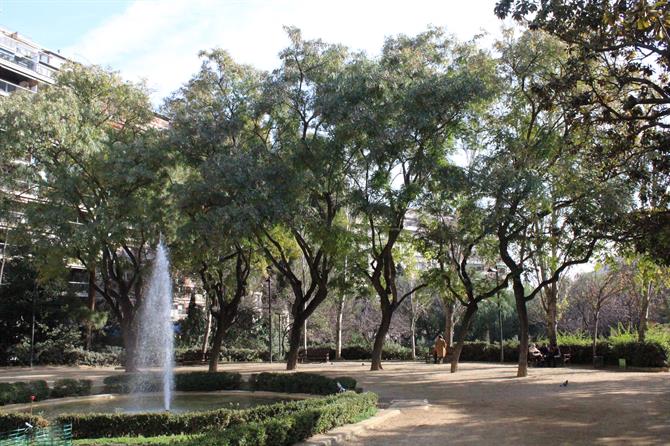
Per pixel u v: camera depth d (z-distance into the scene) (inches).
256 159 944.3
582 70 560.1
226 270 1275.8
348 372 1061.1
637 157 613.6
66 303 1529.3
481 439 429.7
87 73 1159.0
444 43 1022.4
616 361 1168.8
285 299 1862.7
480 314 2110.0
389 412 557.0
